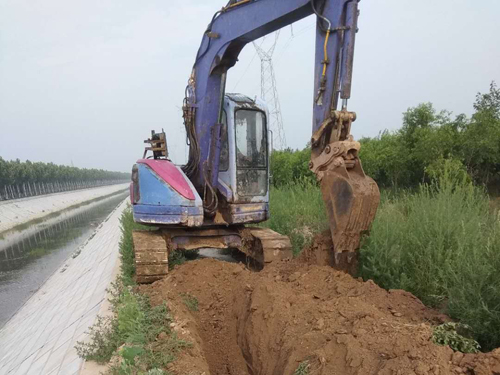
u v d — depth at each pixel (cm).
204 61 754
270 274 581
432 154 1401
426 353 307
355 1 497
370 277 574
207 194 795
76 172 9938
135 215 771
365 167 1717
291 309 457
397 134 1733
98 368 496
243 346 507
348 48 500
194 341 465
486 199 864
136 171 780
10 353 1011
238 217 792
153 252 711
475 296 419
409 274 570
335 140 509
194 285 622
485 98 1528
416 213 679
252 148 827
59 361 641
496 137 1334
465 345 334
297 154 2102
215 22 718
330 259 554
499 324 393
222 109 780
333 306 430
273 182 2134
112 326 562
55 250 2489
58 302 1209
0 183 4934
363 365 320
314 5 532
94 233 2666
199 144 786
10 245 2783
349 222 488
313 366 352
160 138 855
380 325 369
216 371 498
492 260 446
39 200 5319
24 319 1266
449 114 1608
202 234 812
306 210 1124
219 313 580
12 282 1805
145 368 404
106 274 1071
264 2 611
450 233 583
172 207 738
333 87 519
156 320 501
